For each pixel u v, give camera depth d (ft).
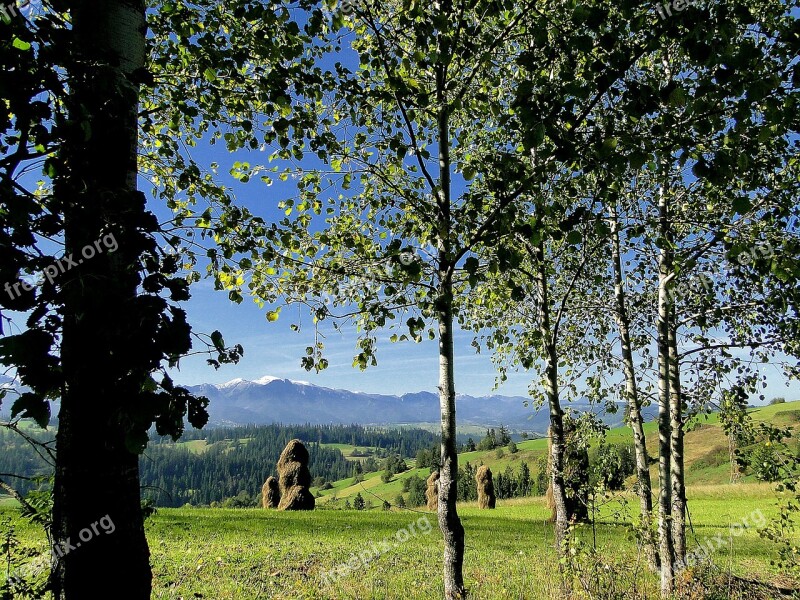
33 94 7.40
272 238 21.17
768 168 21.13
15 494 11.22
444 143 23.53
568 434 34.40
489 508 116.67
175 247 10.61
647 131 14.16
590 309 38.99
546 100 12.48
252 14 17.34
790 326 29.19
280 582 36.01
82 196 7.52
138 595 10.39
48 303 6.47
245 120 21.15
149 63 19.66
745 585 33.37
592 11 12.37
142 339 6.30
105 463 9.71
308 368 24.62
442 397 22.61
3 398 6.70
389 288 22.84
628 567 28.48
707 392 34.14
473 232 18.56
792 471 27.35
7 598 13.50
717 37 11.91
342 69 19.94
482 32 22.35
